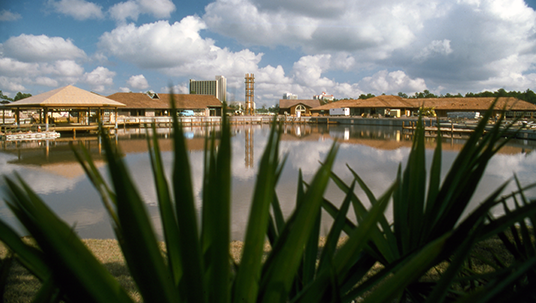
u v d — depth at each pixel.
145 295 0.64
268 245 4.85
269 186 0.71
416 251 1.06
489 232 1.06
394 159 16.80
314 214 0.76
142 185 10.73
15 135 26.89
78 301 0.64
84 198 9.37
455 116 45.88
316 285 0.81
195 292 0.65
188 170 0.61
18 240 0.69
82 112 40.06
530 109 35.16
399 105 60.09
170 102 0.59
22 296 3.37
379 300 0.77
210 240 0.72
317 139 29.39
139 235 0.60
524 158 16.14
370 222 0.85
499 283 0.72
